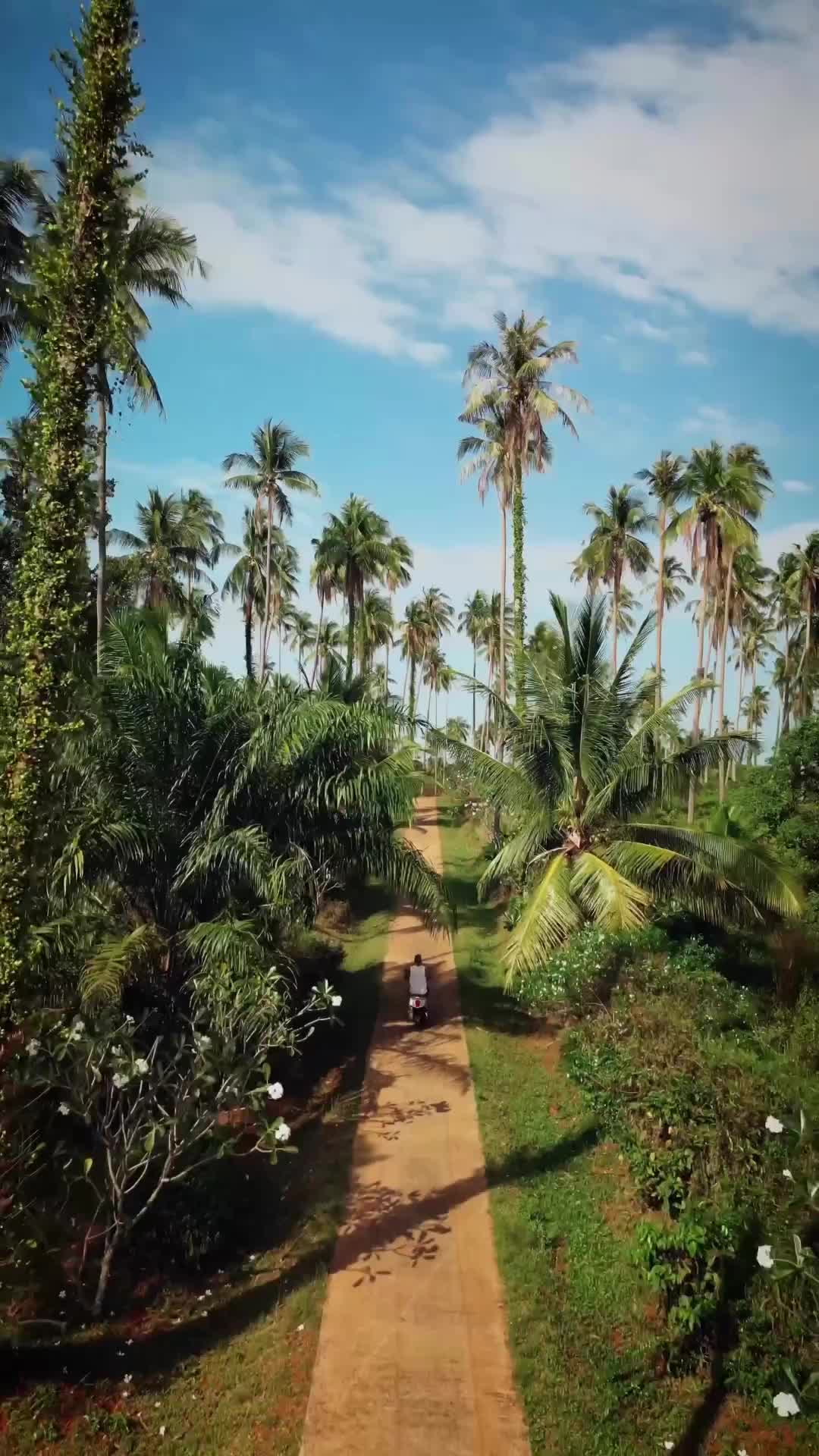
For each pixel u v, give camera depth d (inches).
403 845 598.5
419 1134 499.5
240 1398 305.6
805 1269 268.7
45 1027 380.8
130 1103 418.0
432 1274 373.4
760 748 833.5
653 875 665.0
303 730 530.6
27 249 304.7
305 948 752.3
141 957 447.5
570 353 1069.1
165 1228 384.8
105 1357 323.0
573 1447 282.2
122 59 293.1
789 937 642.8
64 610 295.3
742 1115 372.5
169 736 513.7
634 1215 402.9
